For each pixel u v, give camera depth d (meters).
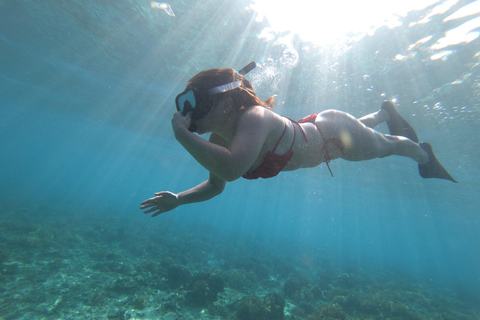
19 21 12.45
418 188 24.28
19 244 12.91
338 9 7.29
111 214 39.44
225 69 1.58
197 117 1.46
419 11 6.69
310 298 13.30
